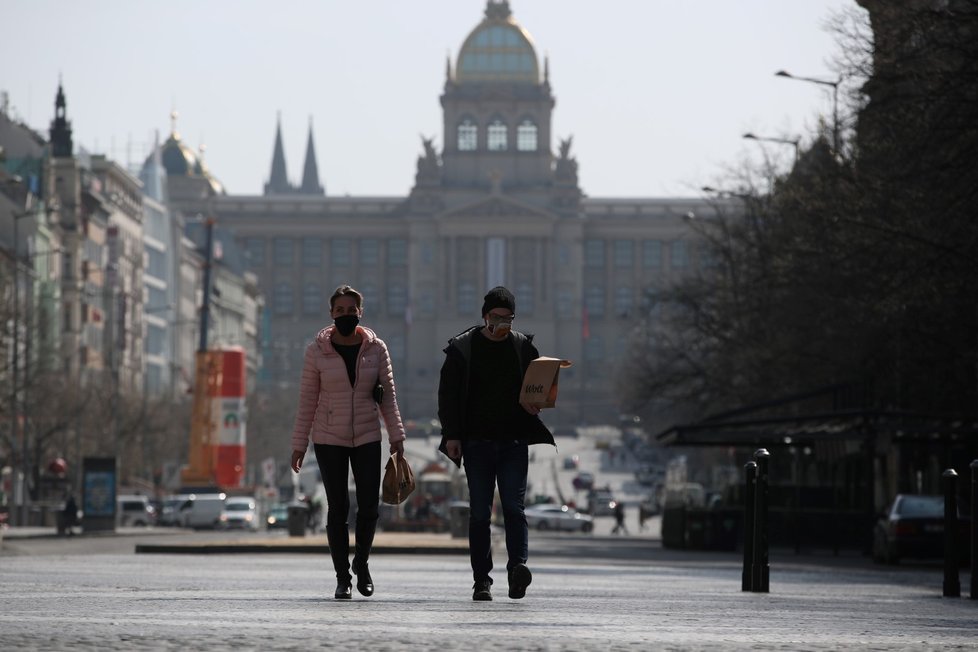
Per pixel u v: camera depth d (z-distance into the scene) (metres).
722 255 185.00
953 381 131.38
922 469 146.50
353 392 37.16
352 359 37.16
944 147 102.44
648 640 27.16
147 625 28.50
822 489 147.12
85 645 24.09
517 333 36.47
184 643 24.78
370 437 37.31
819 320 137.12
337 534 37.75
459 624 30.02
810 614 37.88
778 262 142.88
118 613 31.83
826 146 130.88
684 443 142.00
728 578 69.62
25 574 54.09
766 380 166.00
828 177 127.12
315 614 32.34
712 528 153.38
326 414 37.22
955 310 116.12
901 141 108.94
